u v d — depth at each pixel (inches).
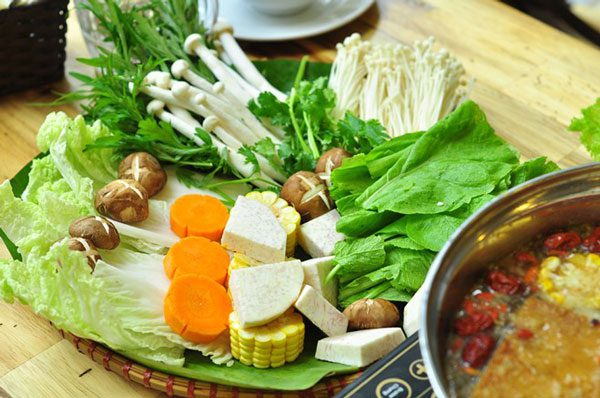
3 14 30.3
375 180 26.6
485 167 25.6
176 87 29.4
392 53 32.8
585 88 33.3
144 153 28.0
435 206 25.0
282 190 27.5
